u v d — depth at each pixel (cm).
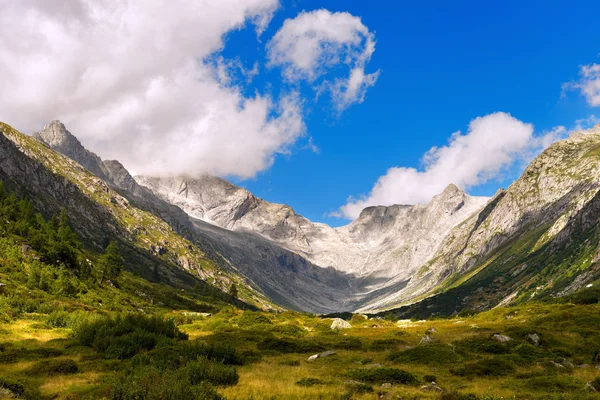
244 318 10569
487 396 2941
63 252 13800
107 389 2858
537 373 3966
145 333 5281
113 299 12544
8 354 4547
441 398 2995
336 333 8925
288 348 6094
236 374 3491
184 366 3575
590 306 9325
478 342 5653
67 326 7075
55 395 3005
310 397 2966
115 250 17075
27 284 10006
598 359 4681
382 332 8606
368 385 3344
